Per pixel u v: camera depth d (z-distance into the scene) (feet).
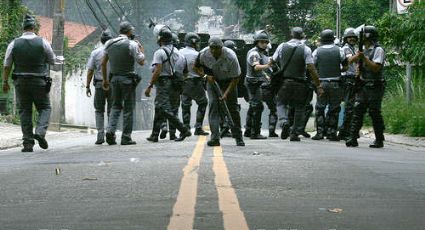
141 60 52.44
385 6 144.15
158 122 55.62
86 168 34.22
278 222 20.65
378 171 33.73
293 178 29.99
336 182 29.17
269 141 55.47
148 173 31.35
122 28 52.49
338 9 116.16
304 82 55.26
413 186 28.86
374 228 20.08
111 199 24.71
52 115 91.81
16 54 48.93
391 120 68.74
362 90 50.75
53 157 42.78
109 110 56.13
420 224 20.76
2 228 20.15
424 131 63.87
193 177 29.60
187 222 20.21
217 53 45.37
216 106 46.78
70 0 224.12
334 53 58.54
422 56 63.82
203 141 53.06
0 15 111.96
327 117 59.67
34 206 23.76
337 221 20.94
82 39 184.14
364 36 50.24
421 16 63.41
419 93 73.36
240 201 24.09
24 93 49.44
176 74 55.36
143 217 21.22
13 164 39.14
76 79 159.63
